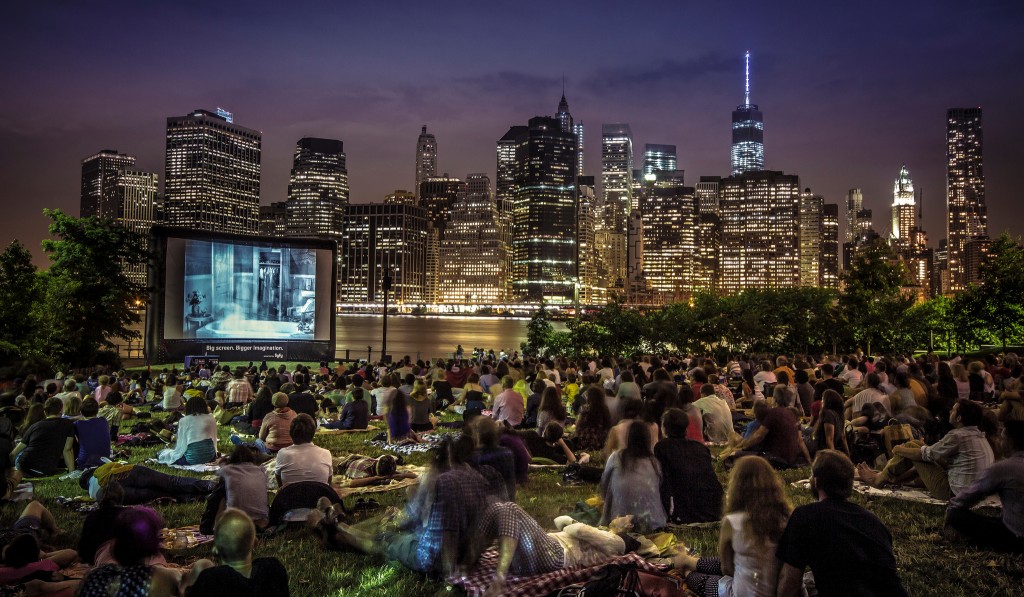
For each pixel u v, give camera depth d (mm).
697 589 6676
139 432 17547
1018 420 8469
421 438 16766
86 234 40219
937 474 10836
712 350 54750
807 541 5520
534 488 11852
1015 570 7816
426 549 7441
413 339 148125
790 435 13180
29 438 12555
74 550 7836
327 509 8773
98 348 40969
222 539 5328
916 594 7352
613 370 28031
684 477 9398
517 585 6824
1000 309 47562
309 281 47250
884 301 52062
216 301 44031
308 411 17859
